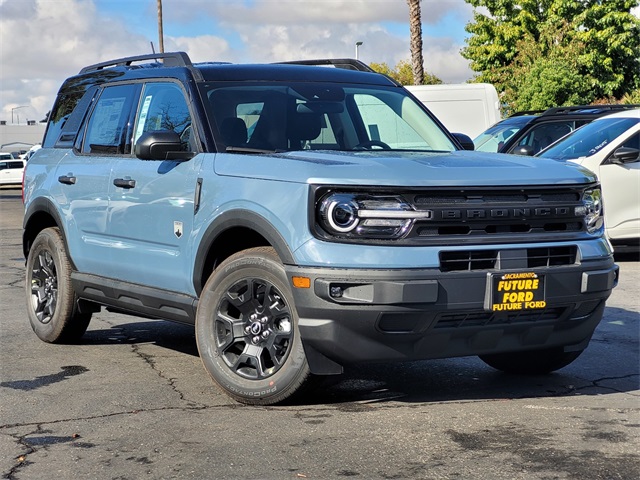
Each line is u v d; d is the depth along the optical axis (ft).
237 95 20.27
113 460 14.43
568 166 18.26
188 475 13.64
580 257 17.35
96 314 29.63
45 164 25.11
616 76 118.01
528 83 110.93
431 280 15.96
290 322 17.02
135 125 21.84
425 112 22.11
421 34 93.30
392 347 16.31
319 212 16.31
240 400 17.76
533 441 14.90
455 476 13.26
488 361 20.61
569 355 19.24
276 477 13.43
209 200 18.48
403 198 16.22
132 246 21.03
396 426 15.92
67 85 25.90
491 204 16.67
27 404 18.04
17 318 28.58
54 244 24.04
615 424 15.93
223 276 17.98
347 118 20.79
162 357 22.68
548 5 122.72
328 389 18.86
